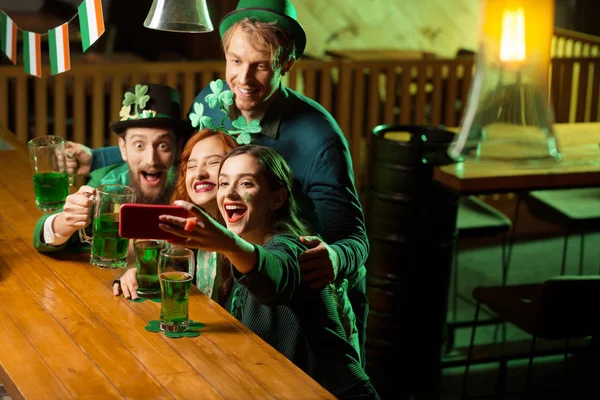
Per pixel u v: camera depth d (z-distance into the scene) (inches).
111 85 227.5
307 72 245.1
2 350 83.2
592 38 287.9
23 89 222.4
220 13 287.4
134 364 81.8
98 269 105.3
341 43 286.5
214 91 114.4
